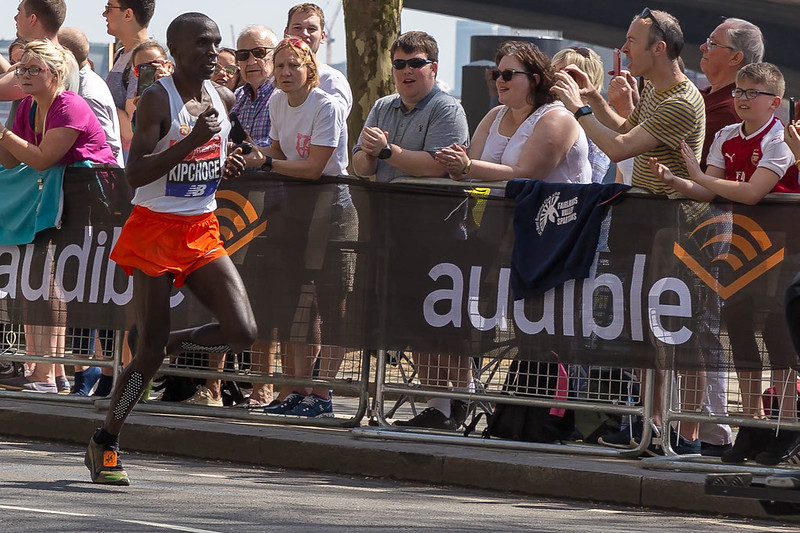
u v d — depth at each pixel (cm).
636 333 1492
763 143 1456
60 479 1349
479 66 3162
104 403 1744
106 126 1856
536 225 1538
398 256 1603
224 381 1856
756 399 1462
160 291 1316
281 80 1641
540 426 1559
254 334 1332
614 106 1756
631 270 1493
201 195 1320
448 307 1583
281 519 1159
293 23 1992
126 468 1478
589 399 1541
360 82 3002
